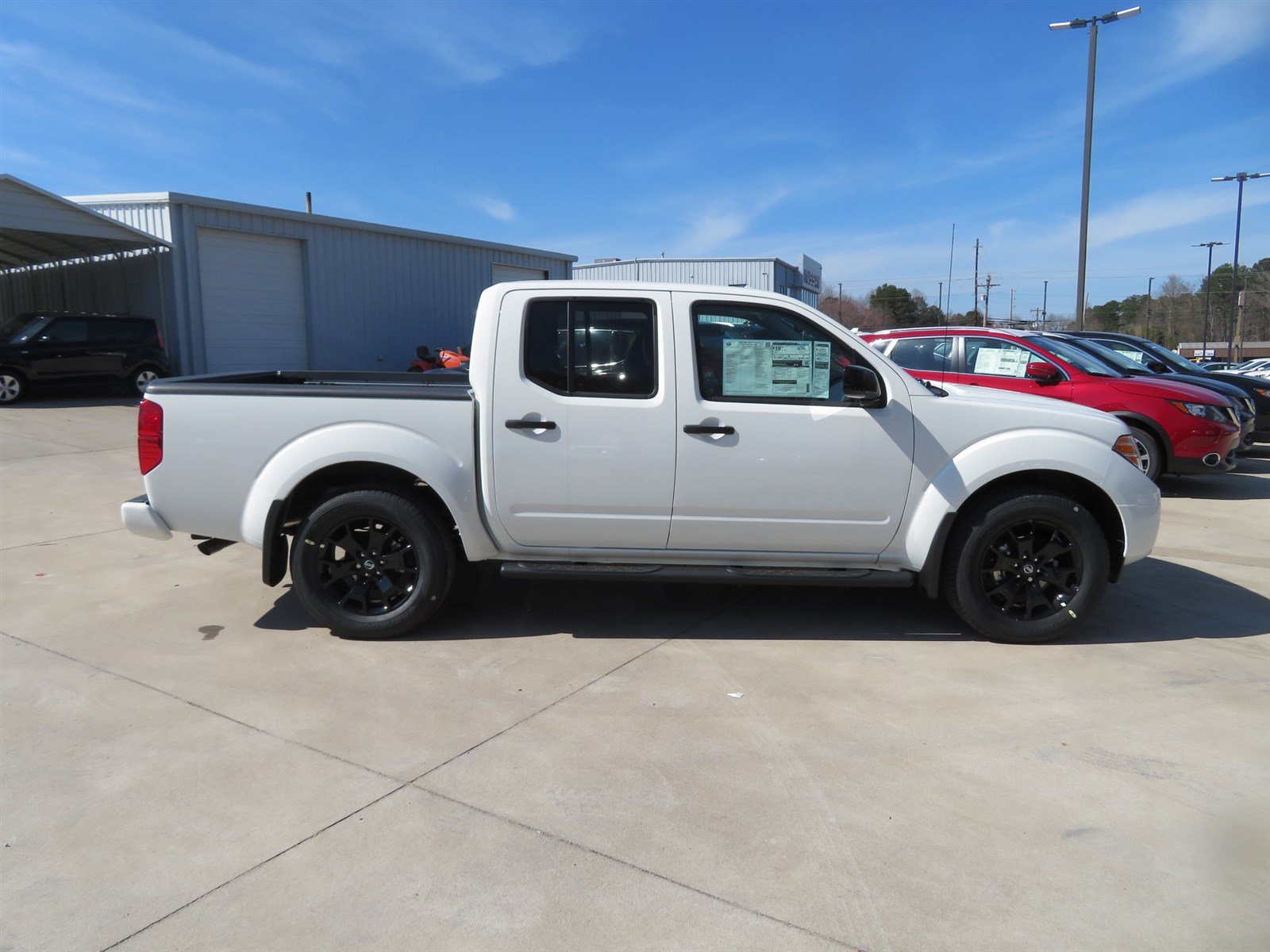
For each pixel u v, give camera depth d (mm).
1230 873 2707
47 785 3160
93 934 2396
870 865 2738
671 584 5770
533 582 5758
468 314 23453
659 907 2531
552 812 3021
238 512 4547
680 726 3674
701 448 4453
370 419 4480
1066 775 3299
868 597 5535
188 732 3576
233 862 2725
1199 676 4277
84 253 19016
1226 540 7250
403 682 4105
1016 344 9641
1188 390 9133
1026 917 2498
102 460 10062
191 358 17125
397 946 2365
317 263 19234
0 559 6145
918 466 4512
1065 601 4645
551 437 4461
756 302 4496
